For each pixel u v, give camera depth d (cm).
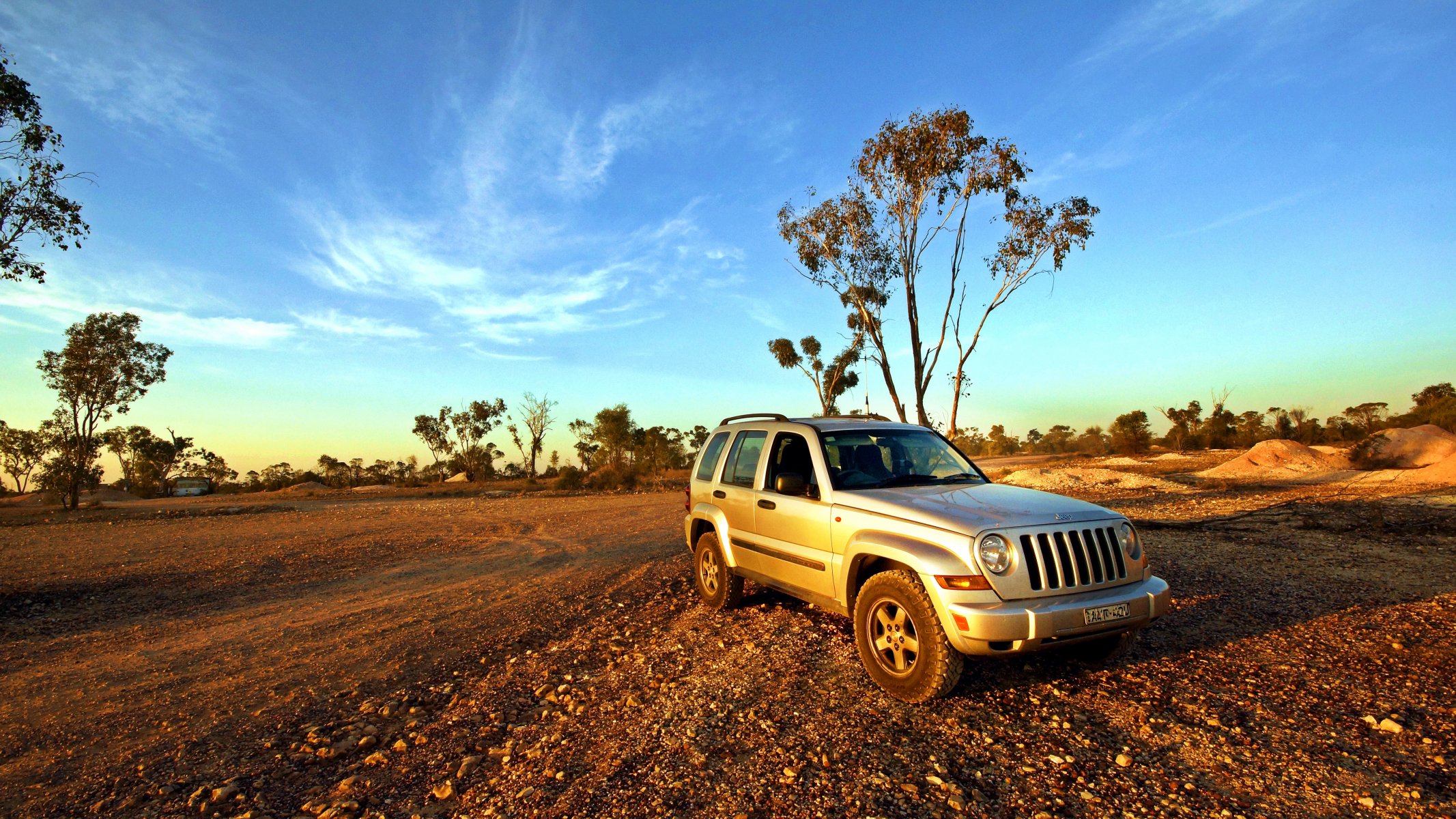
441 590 894
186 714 484
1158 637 545
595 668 548
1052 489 1830
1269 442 2264
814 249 2205
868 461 574
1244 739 371
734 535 664
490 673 551
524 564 1085
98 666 603
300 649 640
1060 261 2027
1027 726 398
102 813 349
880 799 325
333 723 459
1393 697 414
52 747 434
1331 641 515
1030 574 416
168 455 6241
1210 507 1274
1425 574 695
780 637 590
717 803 328
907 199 2078
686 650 574
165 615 794
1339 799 310
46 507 3030
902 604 442
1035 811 311
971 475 583
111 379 3047
